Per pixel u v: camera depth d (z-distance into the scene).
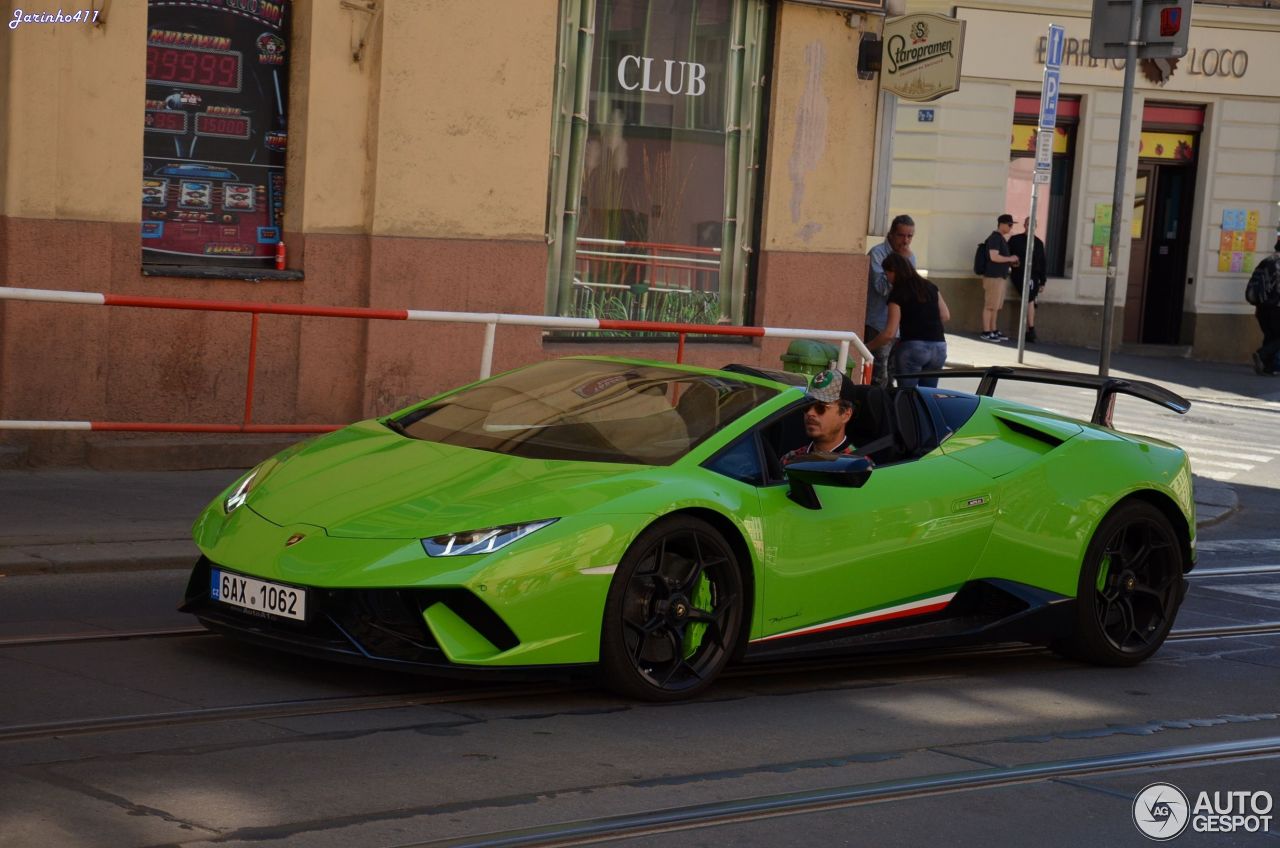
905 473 7.20
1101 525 7.75
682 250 14.30
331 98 11.89
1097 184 27.12
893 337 13.70
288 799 4.82
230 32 11.55
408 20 12.10
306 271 11.89
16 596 7.43
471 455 6.60
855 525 6.89
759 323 14.72
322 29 11.77
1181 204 28.12
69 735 5.33
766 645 6.67
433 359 12.59
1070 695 7.25
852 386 7.40
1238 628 9.12
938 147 25.83
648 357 14.02
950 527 7.21
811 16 14.58
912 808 5.30
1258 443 18.59
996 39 25.89
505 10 12.66
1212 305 28.19
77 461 10.66
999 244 25.61
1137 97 27.22
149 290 11.07
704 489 6.41
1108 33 13.53
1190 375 24.94
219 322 11.45
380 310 10.41
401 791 4.99
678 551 6.41
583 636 6.03
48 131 10.42
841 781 5.54
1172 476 8.06
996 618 7.47
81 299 9.28
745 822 4.99
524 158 12.95
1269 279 25.94
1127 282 27.86
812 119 14.73
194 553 8.42
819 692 6.89
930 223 26.03
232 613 6.23
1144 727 6.72
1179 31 13.12
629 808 5.02
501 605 5.82
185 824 4.53
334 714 5.82
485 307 12.85
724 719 6.25
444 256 12.55
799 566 6.69
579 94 13.49
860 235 15.20
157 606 7.45
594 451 6.62
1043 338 27.22
